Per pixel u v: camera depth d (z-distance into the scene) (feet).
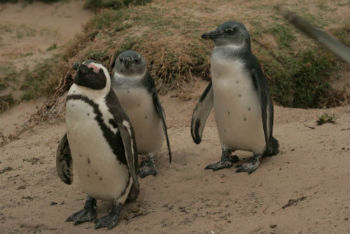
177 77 34.53
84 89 15.25
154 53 36.19
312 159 20.59
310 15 44.80
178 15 42.96
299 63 37.73
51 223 17.66
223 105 19.83
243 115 19.60
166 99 33.60
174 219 16.83
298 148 22.86
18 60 43.32
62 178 18.42
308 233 13.79
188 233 15.42
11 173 24.07
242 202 17.51
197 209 17.49
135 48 37.14
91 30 43.21
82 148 15.55
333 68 38.19
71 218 17.75
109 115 15.46
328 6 46.78
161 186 20.56
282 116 30.50
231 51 19.13
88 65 15.07
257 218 15.67
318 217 14.65
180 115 31.71
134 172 16.43
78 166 16.20
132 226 16.71
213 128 29.32
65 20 68.18
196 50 35.94
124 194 17.07
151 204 18.60
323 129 25.58
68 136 15.76
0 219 18.22
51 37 61.05
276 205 16.53
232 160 22.52
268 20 42.01
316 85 37.19
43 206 19.42
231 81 19.17
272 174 19.77
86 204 18.02
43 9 71.82
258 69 19.65
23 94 39.40
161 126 22.74
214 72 19.60
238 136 20.34
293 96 36.60
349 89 34.94
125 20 42.55
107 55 37.70
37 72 40.86
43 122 33.91
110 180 16.30
